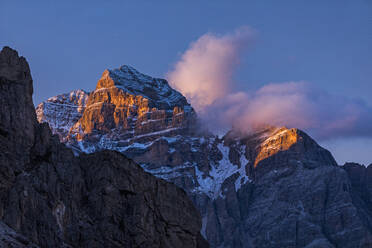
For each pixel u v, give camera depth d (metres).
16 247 187.25
